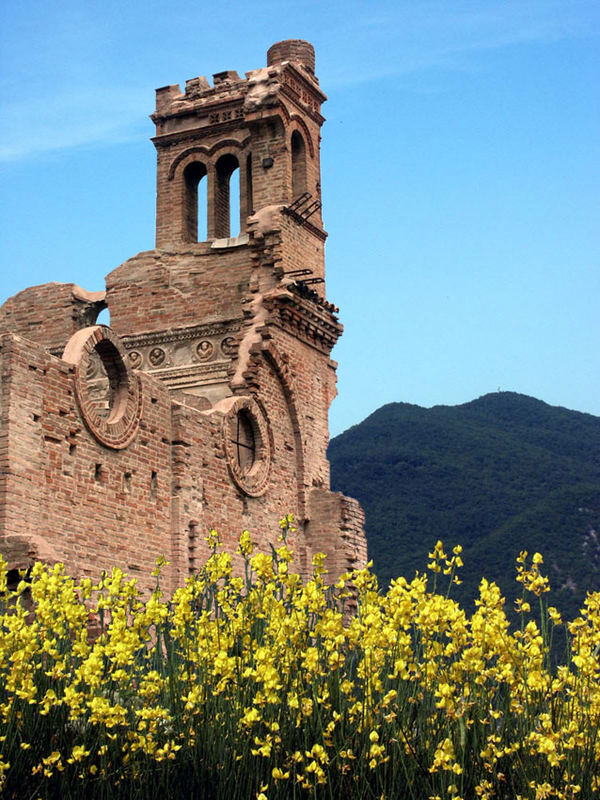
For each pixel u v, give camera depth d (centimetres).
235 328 4450
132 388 3453
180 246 4622
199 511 3703
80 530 3134
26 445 2961
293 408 4369
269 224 4362
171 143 4909
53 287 4722
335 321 4672
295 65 4625
